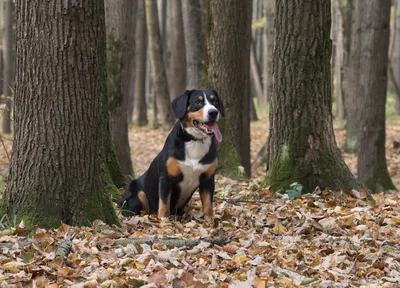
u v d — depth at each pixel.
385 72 14.46
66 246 5.62
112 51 12.64
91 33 6.46
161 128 28.08
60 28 6.29
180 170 7.35
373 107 14.45
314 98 8.81
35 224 6.34
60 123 6.41
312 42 8.73
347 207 8.12
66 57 6.34
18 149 6.52
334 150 8.89
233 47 12.09
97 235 6.16
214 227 7.09
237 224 7.20
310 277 5.35
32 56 6.33
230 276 5.27
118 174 9.23
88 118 6.55
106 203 6.82
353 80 20.39
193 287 4.89
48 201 6.43
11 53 24.92
